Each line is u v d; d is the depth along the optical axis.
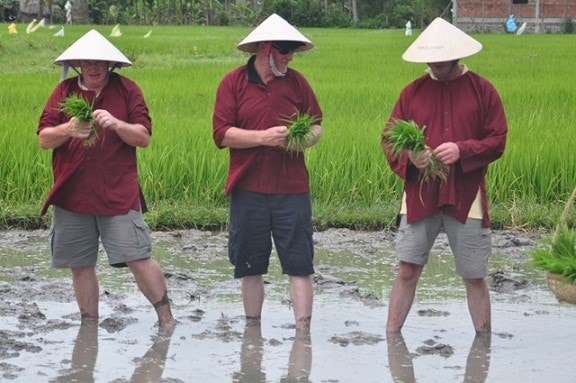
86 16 68.44
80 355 7.59
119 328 8.35
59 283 9.80
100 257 11.01
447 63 7.75
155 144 13.94
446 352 7.77
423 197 7.82
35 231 12.37
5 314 8.66
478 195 7.87
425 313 8.86
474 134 7.82
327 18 78.19
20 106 18.52
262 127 8.05
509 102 19.70
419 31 65.75
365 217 12.58
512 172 13.37
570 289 6.51
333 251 11.38
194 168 13.31
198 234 12.24
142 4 74.12
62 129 7.84
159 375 7.16
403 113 7.96
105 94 8.15
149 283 8.31
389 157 7.88
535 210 12.70
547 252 6.71
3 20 71.75
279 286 9.88
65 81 8.27
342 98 20.39
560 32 65.81
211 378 7.12
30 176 13.29
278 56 8.03
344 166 13.55
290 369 7.34
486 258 7.95
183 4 75.19
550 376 7.23
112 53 8.05
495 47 41.66
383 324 8.54
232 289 9.72
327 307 9.05
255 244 8.27
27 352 7.64
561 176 13.39
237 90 8.12
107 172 8.11
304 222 8.23
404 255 8.01
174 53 36.62
